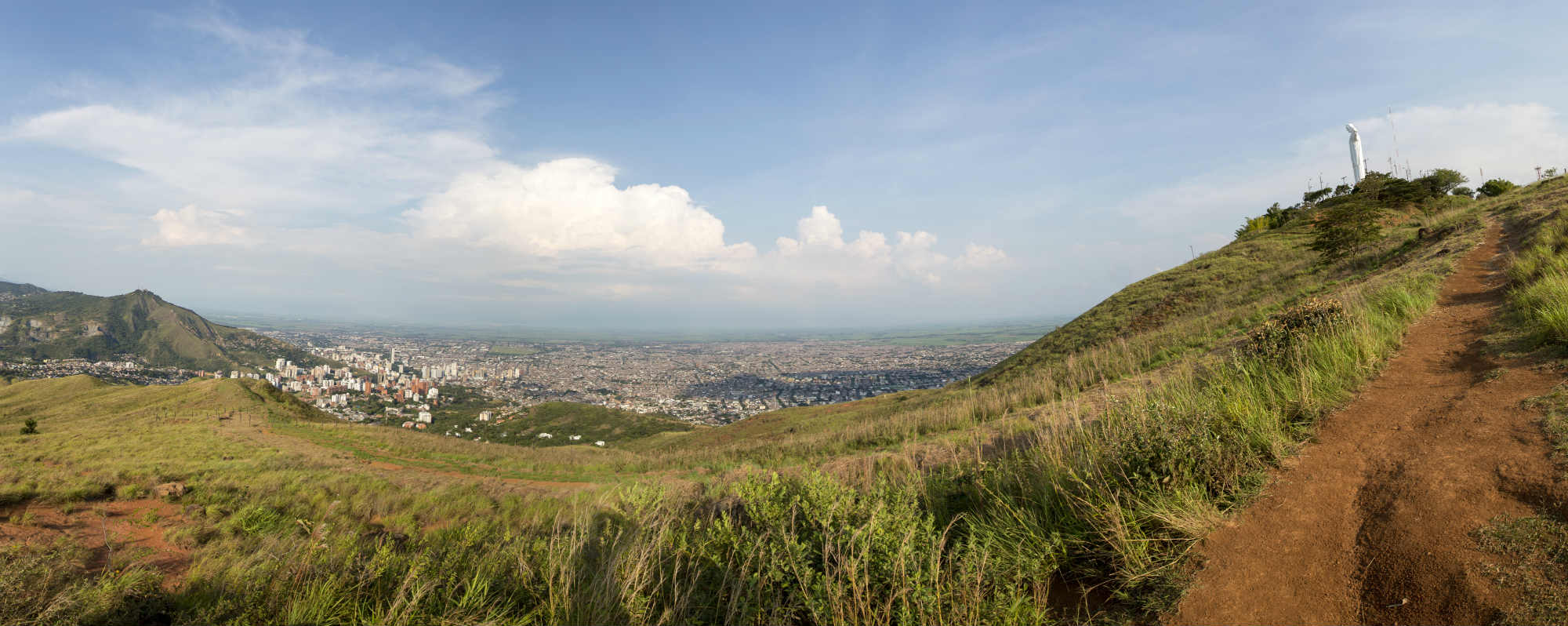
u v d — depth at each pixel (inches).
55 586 211.0
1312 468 185.2
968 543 178.1
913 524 180.2
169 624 204.2
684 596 164.7
